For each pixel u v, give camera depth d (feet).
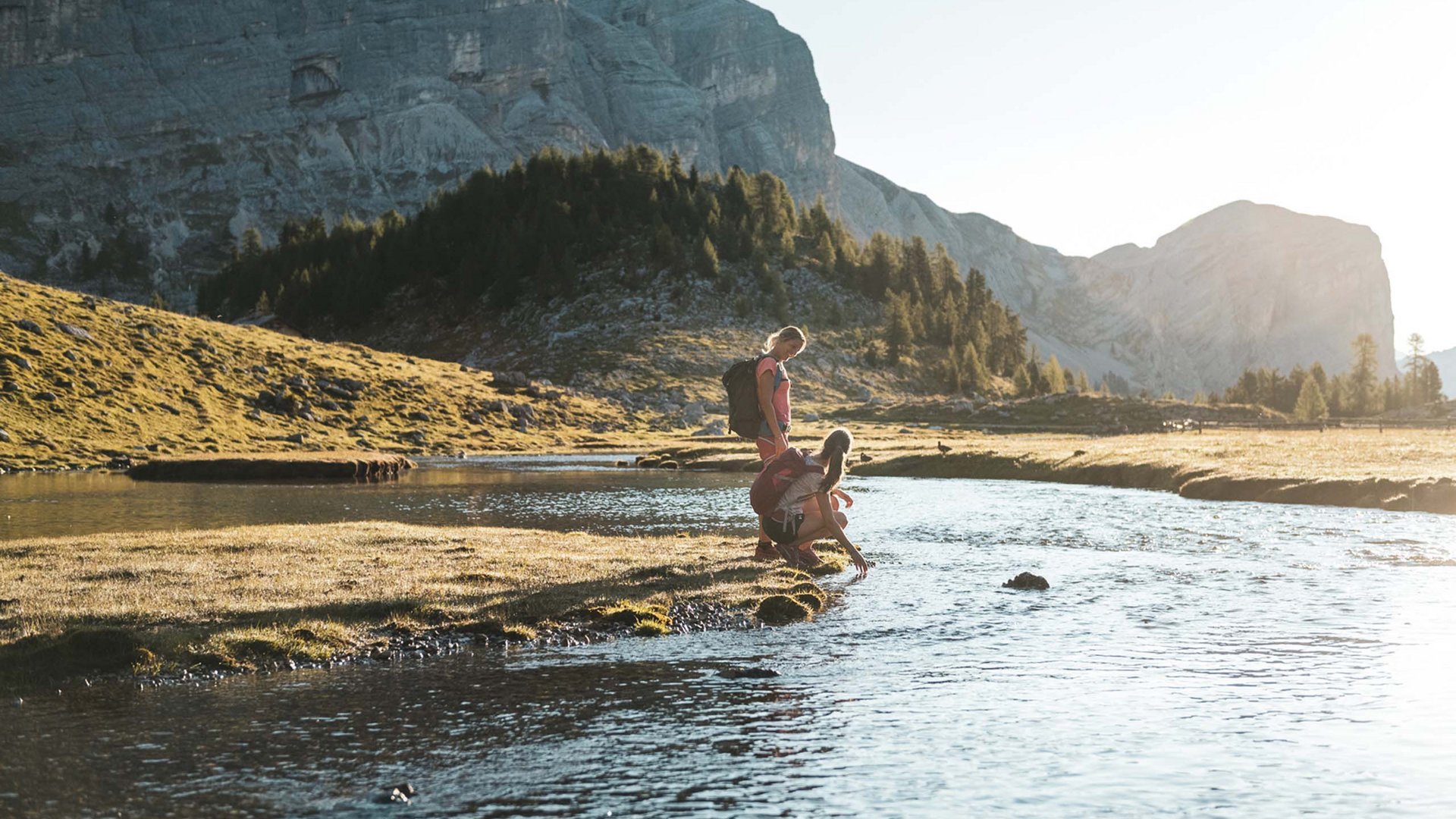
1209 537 75.15
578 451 314.14
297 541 62.75
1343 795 20.88
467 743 24.88
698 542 67.62
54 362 256.73
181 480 165.48
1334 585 50.29
